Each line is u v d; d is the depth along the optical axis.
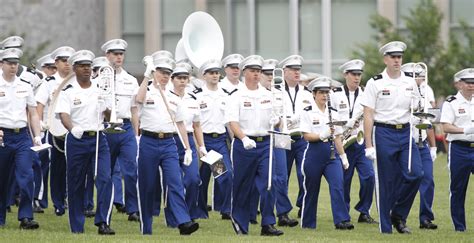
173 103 32.75
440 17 76.44
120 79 36.50
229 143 41.81
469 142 34.09
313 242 29.83
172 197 31.84
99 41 88.75
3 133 32.78
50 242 29.38
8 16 88.12
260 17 86.56
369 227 35.62
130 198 36.59
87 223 35.72
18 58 32.88
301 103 37.47
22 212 33.22
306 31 86.44
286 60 37.53
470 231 34.28
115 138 36.25
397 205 33.53
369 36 85.50
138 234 32.25
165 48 87.50
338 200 34.66
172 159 32.16
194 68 45.53
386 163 33.03
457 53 74.69
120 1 88.19
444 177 54.44
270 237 31.17
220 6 86.56
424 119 32.78
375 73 72.44
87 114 32.19
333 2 86.06
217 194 40.06
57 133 36.31
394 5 84.19
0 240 29.72
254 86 32.25
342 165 35.38
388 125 32.94
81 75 32.16
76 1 88.19
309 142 34.75
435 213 39.62
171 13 87.31
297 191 47.41
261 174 32.06
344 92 37.81
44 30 88.00
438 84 74.56
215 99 38.47
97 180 32.12
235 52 86.62
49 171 40.28
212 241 29.67
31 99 33.34
